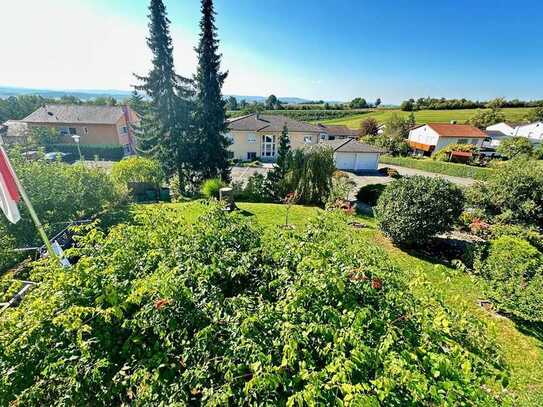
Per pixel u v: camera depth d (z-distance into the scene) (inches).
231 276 123.9
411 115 1987.0
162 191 593.0
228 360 85.6
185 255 132.4
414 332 102.6
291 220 418.0
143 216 179.8
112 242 144.1
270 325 94.2
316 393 70.7
